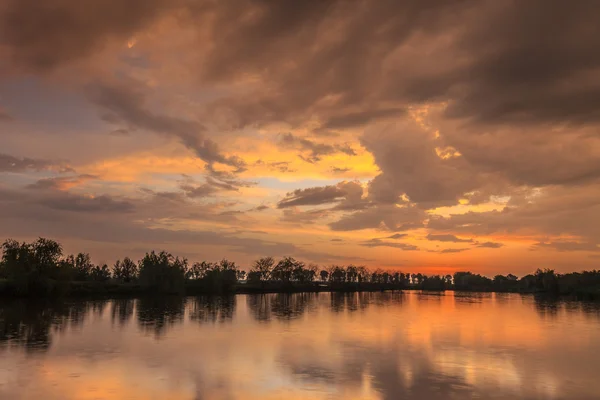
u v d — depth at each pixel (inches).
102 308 4259.4
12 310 3826.3
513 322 3550.7
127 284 7101.4
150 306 4677.7
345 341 2340.1
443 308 5305.1
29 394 1269.7
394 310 4808.1
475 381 1509.6
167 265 7283.5
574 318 3983.8
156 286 6939.0
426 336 2596.0
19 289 5024.6
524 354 2036.2
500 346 2263.8
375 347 2153.1
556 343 2397.9
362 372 1601.9
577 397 1349.7
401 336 2576.3
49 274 5295.3
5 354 1846.7
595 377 1584.6
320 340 2364.7
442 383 1471.5
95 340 2256.4
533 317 4077.3
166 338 2362.2
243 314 3993.6
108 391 1309.1
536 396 1357.0
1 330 2581.2
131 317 3474.4
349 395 1312.7
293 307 5073.8
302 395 1305.4
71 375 1493.6
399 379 1510.8
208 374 1535.4
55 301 5000.0
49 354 1855.3
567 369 1717.5
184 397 1264.8
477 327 3127.5
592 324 3440.0
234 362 1737.2
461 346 2236.7
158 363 1700.3
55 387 1344.7
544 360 1894.7
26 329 2637.8
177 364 1686.8
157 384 1397.6
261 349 2044.8
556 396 1360.7
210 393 1310.3
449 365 1749.5
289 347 2114.9
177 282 7140.8
